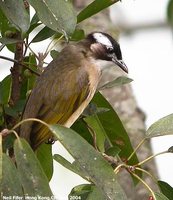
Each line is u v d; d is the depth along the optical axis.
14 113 9.74
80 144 7.80
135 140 13.18
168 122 9.34
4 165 7.34
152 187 12.87
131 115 13.49
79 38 11.01
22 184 7.37
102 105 10.78
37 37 9.98
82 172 7.79
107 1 10.08
